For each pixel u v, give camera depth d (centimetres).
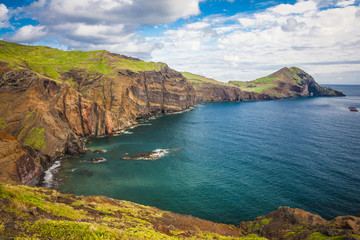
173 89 18700
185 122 14462
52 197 2916
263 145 9369
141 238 2117
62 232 1766
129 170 6719
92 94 12794
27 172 5825
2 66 9169
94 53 17950
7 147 5559
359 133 11356
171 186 5741
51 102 9525
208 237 3122
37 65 13788
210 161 7512
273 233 3553
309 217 3609
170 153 8312
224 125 13638
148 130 12050
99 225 2145
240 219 4459
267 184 5825
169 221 3591
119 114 12581
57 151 7581
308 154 8119
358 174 6322
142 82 15738
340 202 4934
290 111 19888
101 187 5609
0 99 7969
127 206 3850
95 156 7919
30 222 1833
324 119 15562
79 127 10462
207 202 5022
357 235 2631
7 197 2195
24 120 7781
